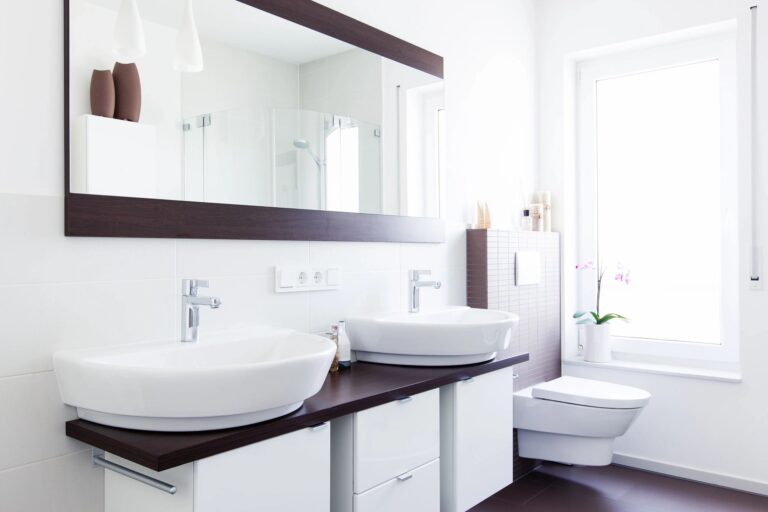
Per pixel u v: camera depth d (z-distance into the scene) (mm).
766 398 2643
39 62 1391
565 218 3234
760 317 2660
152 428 1280
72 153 1431
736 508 2514
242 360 1636
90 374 1272
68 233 1415
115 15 1520
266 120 1880
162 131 1611
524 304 2938
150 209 1573
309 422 1438
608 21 3092
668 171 3102
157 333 1609
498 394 2203
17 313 1349
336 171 2107
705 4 2809
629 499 2623
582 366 3172
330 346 1478
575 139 3332
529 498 2641
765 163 2650
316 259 2051
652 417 2959
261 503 1334
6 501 1327
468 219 2770
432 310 2389
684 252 3055
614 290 3262
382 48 2301
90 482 1461
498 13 3021
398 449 1740
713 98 2969
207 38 1729
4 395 1326
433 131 2557
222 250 1767
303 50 2002
